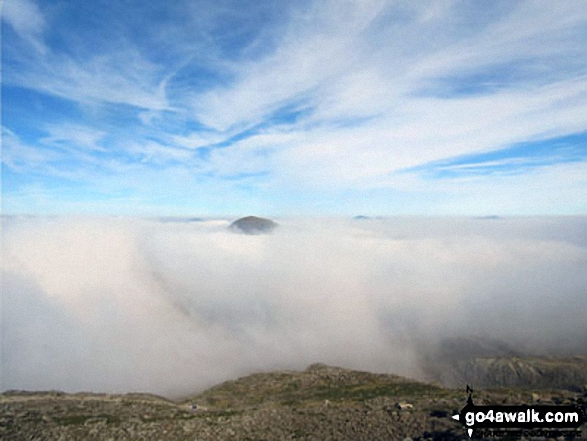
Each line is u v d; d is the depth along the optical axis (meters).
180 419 111.62
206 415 115.56
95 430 103.75
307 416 109.31
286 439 96.81
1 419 112.81
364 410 108.06
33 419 113.12
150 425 106.56
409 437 88.25
